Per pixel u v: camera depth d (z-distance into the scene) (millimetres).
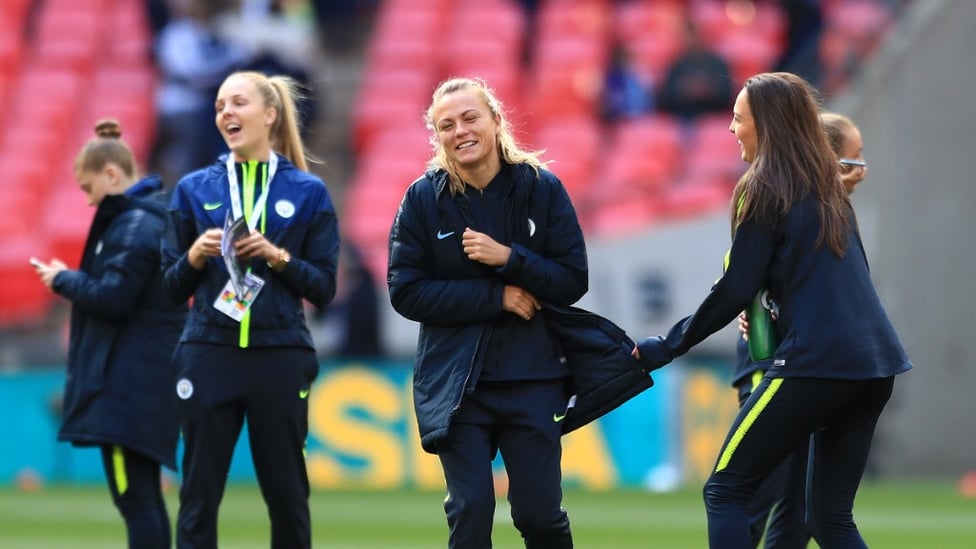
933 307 54469
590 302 56719
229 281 21844
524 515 19969
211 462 21875
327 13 73938
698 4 70125
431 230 20422
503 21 73188
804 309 18906
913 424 54156
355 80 72812
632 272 56656
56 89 75000
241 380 21766
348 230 65062
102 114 73750
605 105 66938
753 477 19281
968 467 54156
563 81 68750
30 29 77562
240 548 32219
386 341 57344
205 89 64625
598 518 38625
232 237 21312
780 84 19438
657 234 56750
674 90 64250
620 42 69250
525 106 69375
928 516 38844
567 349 20500
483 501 19719
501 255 19844
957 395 54312
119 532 35406
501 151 20609
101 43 76500
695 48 64438
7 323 64250
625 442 50906
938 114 54844
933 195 54781
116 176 24453
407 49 73312
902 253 54656
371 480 51250
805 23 66250
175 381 22156
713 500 19328
